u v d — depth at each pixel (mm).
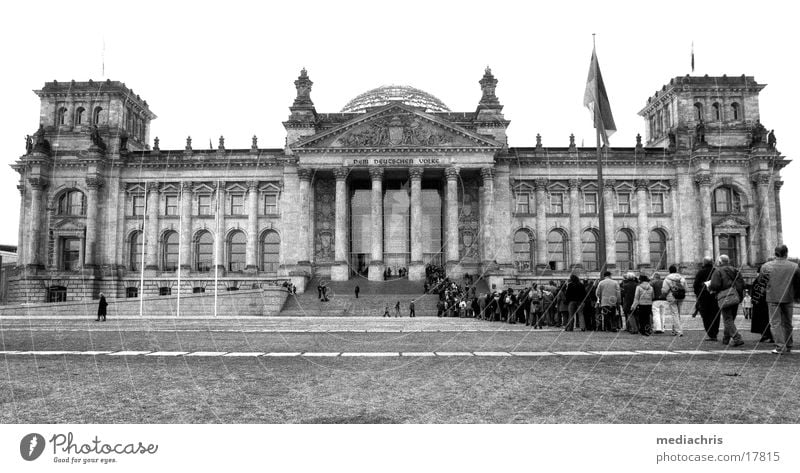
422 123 102438
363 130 102312
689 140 112500
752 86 113562
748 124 113375
